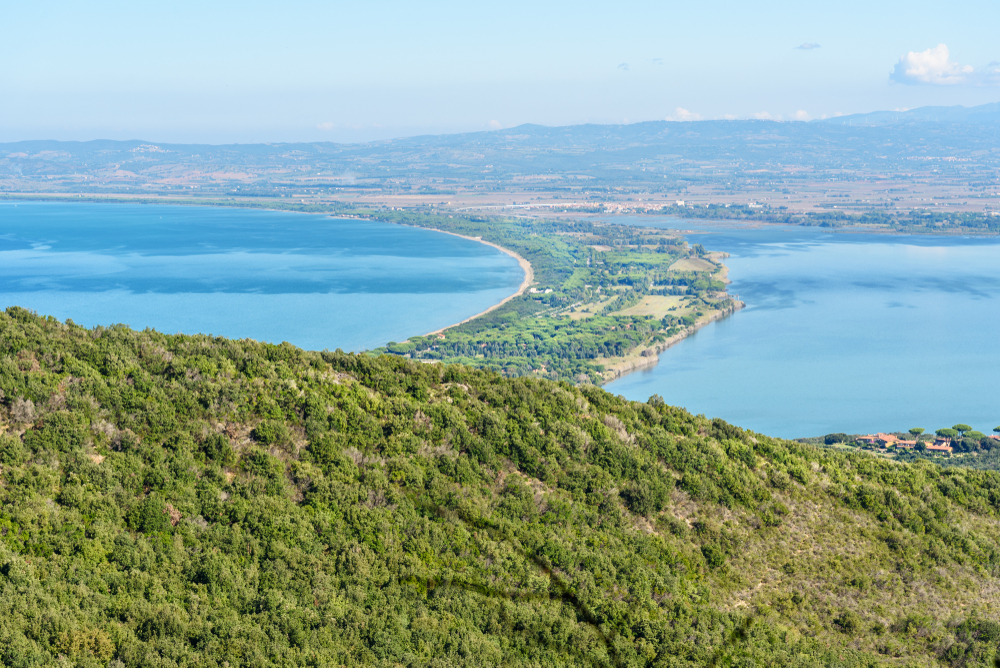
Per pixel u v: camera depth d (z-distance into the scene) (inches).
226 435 2721.5
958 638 2610.7
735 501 3120.1
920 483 3604.8
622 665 2253.9
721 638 2410.2
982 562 3046.3
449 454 2901.1
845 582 2807.6
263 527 2385.6
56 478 2297.0
